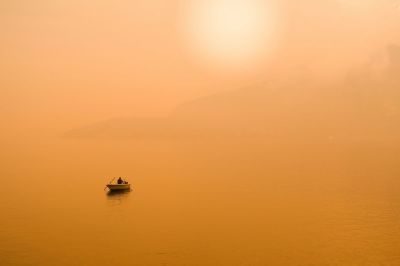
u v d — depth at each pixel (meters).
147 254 47.47
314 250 48.50
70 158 174.38
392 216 62.88
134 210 68.06
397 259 45.75
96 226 58.47
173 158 173.75
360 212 65.38
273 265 44.25
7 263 44.81
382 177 103.12
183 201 74.94
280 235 53.88
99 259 45.97
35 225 58.88
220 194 81.56
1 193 83.81
